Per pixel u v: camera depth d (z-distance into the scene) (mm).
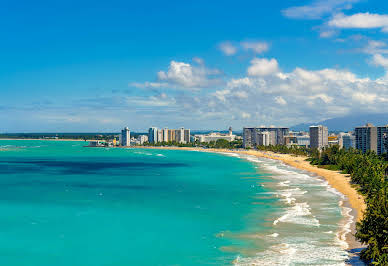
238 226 87625
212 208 108562
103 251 73000
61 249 74375
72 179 184500
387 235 57969
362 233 62438
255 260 65375
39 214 103188
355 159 189125
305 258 64750
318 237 76312
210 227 87750
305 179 173375
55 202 120375
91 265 66312
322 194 127500
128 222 94000
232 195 130500
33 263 67438
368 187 122562
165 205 114250
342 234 77750
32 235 83312
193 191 142125
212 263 65250
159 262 67062
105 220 96250
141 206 113062
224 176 193625
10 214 103188
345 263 61812
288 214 97375
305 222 88438
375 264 56438
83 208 110750
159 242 77812
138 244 76750
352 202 110938
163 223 92500
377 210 61000
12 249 74312
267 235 79188
